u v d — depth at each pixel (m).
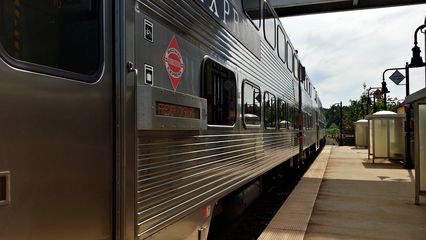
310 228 6.52
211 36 4.51
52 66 2.21
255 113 6.54
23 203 1.96
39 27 2.15
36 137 2.04
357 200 8.89
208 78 4.37
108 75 2.56
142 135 2.87
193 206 3.79
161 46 3.28
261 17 7.08
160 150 3.15
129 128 2.68
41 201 2.05
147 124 2.88
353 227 6.60
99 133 2.45
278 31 8.97
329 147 34.28
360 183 11.55
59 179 2.16
